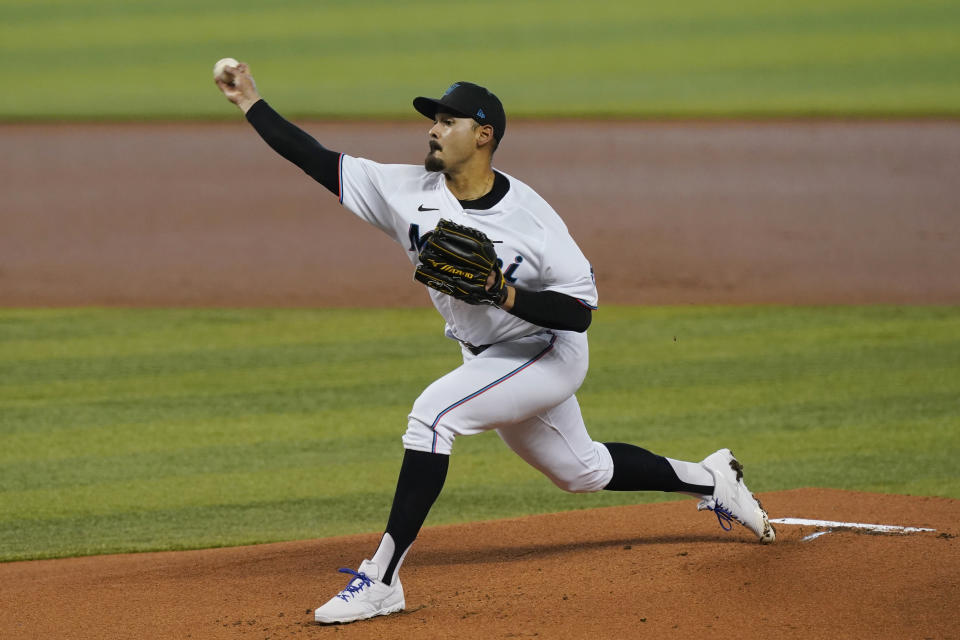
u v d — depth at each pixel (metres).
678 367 30.59
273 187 60.25
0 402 27.95
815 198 55.06
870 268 43.28
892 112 73.19
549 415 14.13
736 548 14.84
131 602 14.10
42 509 21.17
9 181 61.50
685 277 42.31
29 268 45.00
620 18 110.44
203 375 30.41
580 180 59.28
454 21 110.19
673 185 58.16
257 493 22.02
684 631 11.95
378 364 31.44
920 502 18.61
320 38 103.44
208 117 77.00
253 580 15.02
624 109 76.00
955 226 49.69
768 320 35.97
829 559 13.98
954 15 105.44
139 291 41.31
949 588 12.82
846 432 24.95
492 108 13.23
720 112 74.62
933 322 35.38
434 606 13.23
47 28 110.38
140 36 105.75
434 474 13.09
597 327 35.28
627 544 15.74
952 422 25.56
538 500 21.88
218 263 45.84
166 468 23.47
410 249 13.79
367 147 63.94
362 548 16.98
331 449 24.62
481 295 12.51
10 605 14.20
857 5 112.06
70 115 77.44
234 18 113.62
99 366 31.30
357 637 12.25
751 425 25.58
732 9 113.12
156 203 56.88
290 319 37.00
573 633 12.01
